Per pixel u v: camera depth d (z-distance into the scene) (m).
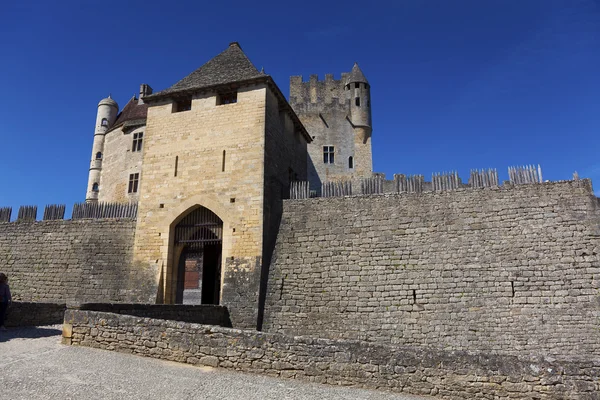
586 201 16.03
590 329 14.45
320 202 19.73
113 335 10.52
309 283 18.17
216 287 24.27
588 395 7.62
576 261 15.40
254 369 9.23
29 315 13.59
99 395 7.35
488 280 16.03
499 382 8.02
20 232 23.50
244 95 21.44
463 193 17.66
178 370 9.12
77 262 21.70
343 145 44.25
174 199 20.92
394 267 17.31
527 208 16.62
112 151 38.28
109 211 22.72
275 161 21.81
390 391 8.39
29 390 7.40
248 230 19.33
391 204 18.47
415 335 16.06
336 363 8.81
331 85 47.06
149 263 20.25
